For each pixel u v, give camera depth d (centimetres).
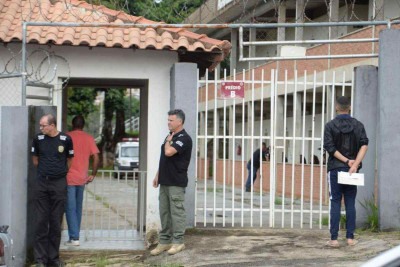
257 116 2884
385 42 1070
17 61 1133
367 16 2353
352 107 1146
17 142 968
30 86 1080
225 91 1146
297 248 995
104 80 1234
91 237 1184
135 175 1232
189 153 989
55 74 1112
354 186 984
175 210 988
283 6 2366
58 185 966
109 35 1139
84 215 1481
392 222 1060
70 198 1107
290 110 2620
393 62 1067
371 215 1105
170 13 1184
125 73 1156
